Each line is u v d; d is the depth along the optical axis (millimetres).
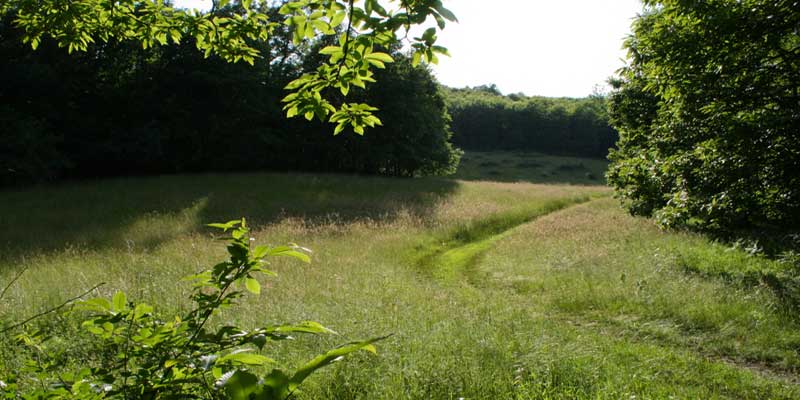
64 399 1773
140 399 1780
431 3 2324
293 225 17219
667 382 5395
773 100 8359
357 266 11383
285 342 5418
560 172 70812
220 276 1909
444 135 45594
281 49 40844
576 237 15508
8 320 5871
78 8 4355
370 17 2432
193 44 33750
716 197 8570
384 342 5492
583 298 9047
